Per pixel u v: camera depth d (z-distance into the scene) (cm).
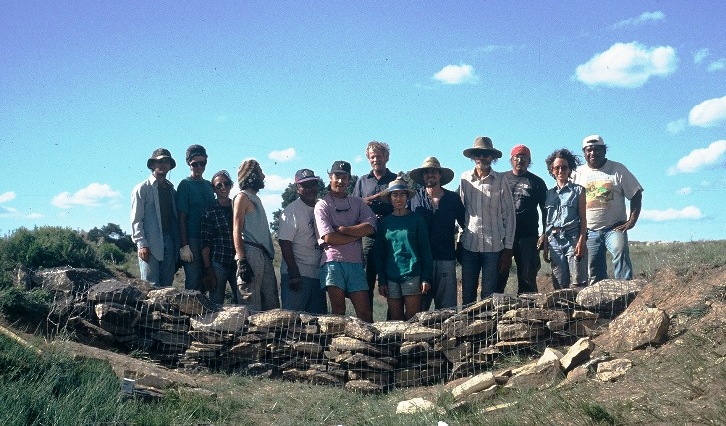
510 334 842
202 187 1012
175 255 1010
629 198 979
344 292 933
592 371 678
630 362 667
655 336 694
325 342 879
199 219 997
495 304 865
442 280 961
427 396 782
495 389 695
